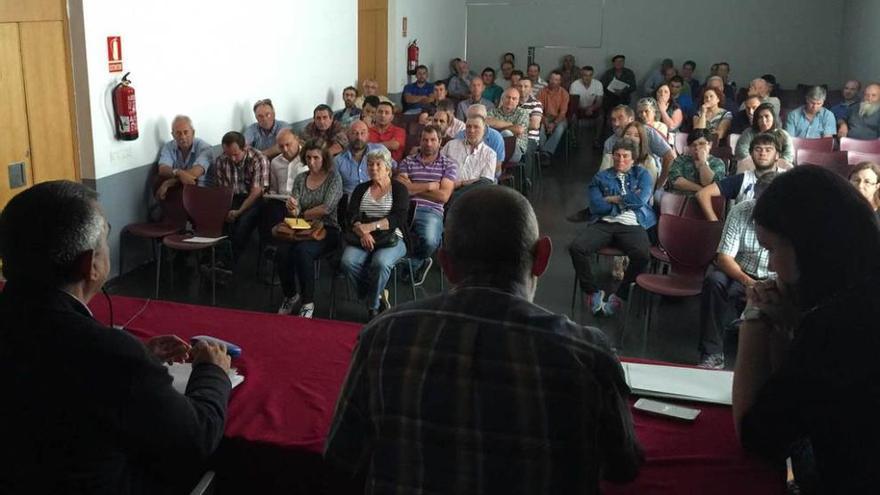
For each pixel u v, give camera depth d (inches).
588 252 177.2
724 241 142.0
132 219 214.2
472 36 537.3
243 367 82.7
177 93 229.3
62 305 55.8
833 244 54.3
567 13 525.0
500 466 45.7
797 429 55.0
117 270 209.2
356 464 51.1
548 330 47.0
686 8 509.0
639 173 185.6
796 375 53.6
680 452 66.6
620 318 177.9
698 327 173.3
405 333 48.9
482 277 49.8
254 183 214.2
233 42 256.1
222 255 206.7
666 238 160.7
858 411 52.2
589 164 396.5
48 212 55.7
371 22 400.8
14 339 54.5
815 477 61.0
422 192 196.5
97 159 199.2
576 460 45.8
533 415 45.6
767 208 57.4
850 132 327.6
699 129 276.7
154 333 91.1
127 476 57.3
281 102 292.0
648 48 520.4
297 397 76.4
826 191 55.2
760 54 503.5
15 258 55.7
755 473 63.6
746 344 62.3
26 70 181.2
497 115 320.5
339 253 180.2
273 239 189.2
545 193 318.7
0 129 175.6
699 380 79.0
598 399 46.4
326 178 188.5
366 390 49.9
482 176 228.5
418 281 201.2
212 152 223.6
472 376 46.5
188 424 57.7
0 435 54.4
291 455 67.9
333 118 283.9
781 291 61.6
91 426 53.9
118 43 202.4
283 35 288.5
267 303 190.7
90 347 54.0
